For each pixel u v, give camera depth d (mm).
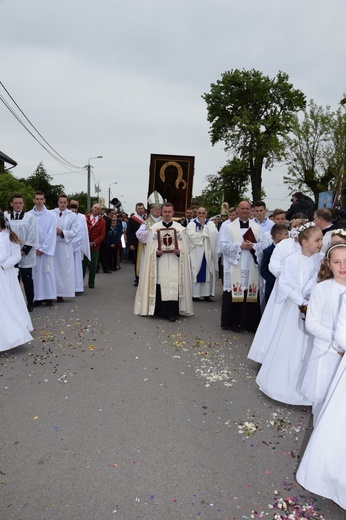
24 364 5527
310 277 4461
